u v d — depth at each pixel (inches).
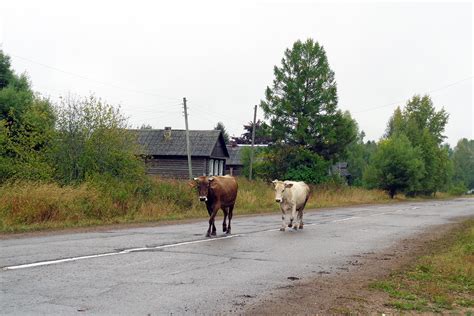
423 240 630.5
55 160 892.0
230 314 260.2
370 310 283.7
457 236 683.4
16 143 879.1
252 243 535.8
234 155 2664.9
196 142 2001.7
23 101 1314.0
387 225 837.8
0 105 1284.4
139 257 414.9
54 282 309.4
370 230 740.7
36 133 882.8
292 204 700.0
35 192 694.5
